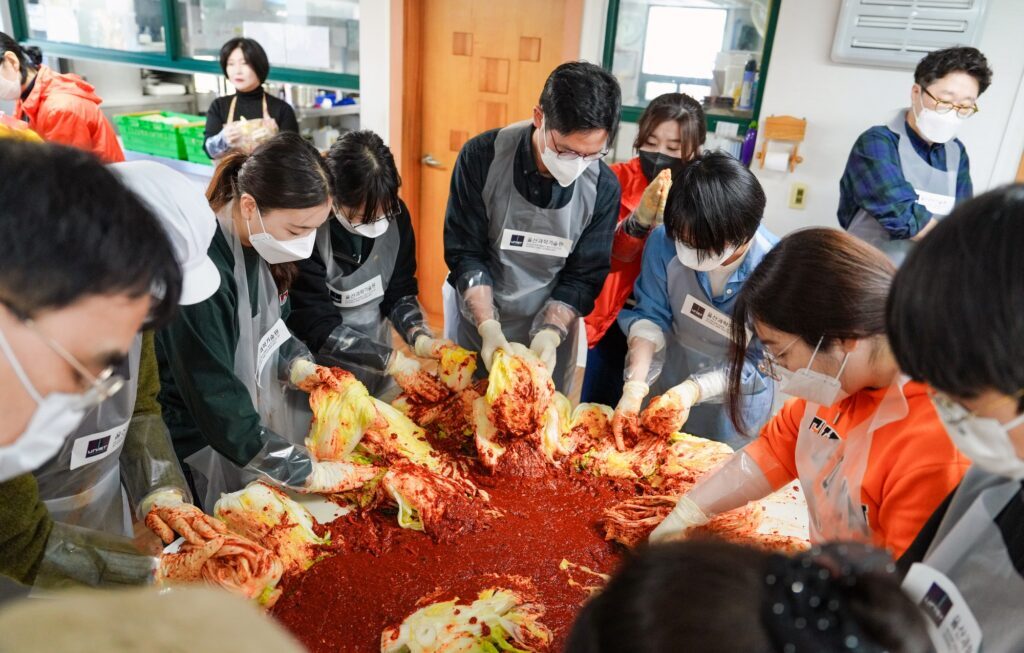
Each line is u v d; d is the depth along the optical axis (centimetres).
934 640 63
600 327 250
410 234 219
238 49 350
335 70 395
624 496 161
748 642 45
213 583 120
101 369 74
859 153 263
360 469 155
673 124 235
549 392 176
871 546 55
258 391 173
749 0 310
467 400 185
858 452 108
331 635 118
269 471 149
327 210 153
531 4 347
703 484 143
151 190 118
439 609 121
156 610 39
